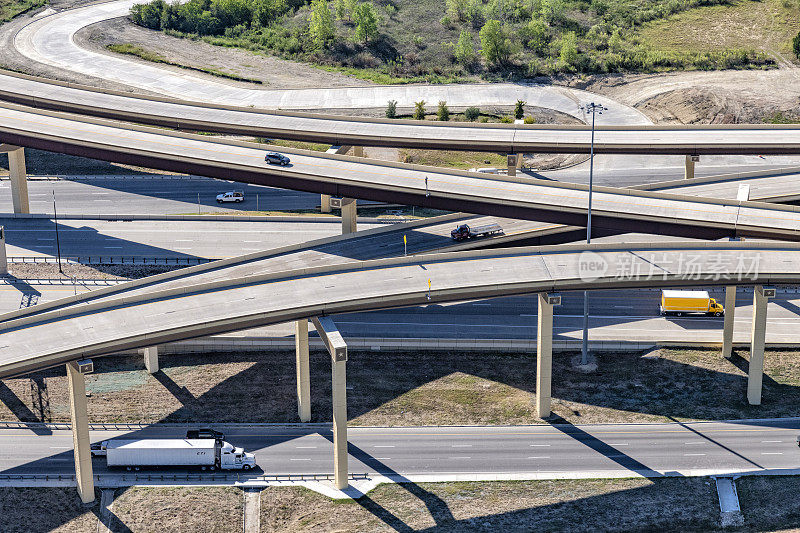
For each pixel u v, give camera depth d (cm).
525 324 14700
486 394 13238
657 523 10956
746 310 15062
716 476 11631
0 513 11031
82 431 11050
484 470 11800
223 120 18200
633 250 13175
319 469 11819
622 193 15238
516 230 15300
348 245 15062
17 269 15888
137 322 11638
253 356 14000
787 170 16912
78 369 10925
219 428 12506
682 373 13612
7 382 13300
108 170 19888
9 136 17100
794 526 10888
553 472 11756
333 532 10806
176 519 11044
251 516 11144
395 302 12088
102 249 16612
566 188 15388
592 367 13750
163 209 18338
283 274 12669
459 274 12594
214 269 14188
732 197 16012
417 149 18600
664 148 16888
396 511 11125
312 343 14112
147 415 12725
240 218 17725
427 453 12094
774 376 13550
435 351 14150
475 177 15738
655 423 12644
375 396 13138
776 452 12038
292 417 12750
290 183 15788
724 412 12838
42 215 17650
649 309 15188
